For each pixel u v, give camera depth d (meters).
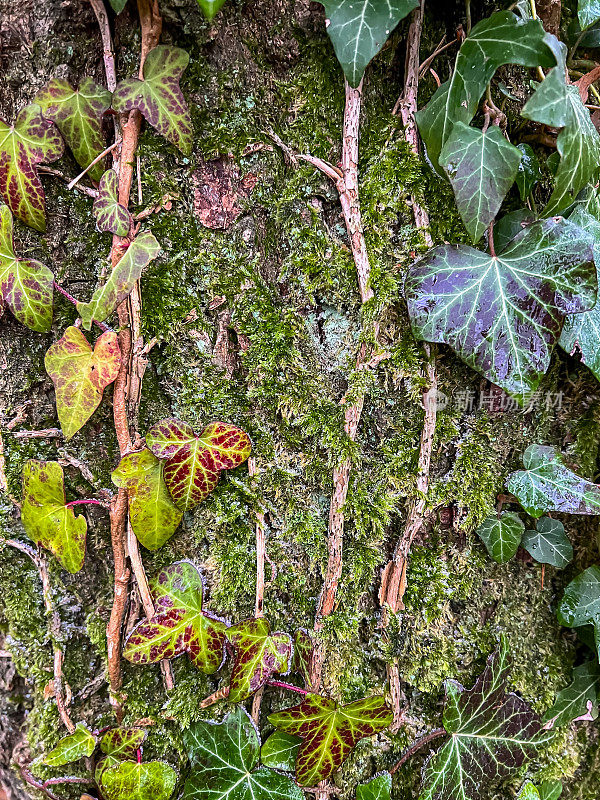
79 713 0.31
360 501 0.31
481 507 0.32
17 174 0.28
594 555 0.33
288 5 0.28
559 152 0.26
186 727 0.30
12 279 0.29
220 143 0.29
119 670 0.30
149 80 0.28
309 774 0.30
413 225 0.30
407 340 0.30
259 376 0.30
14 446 0.31
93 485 0.31
